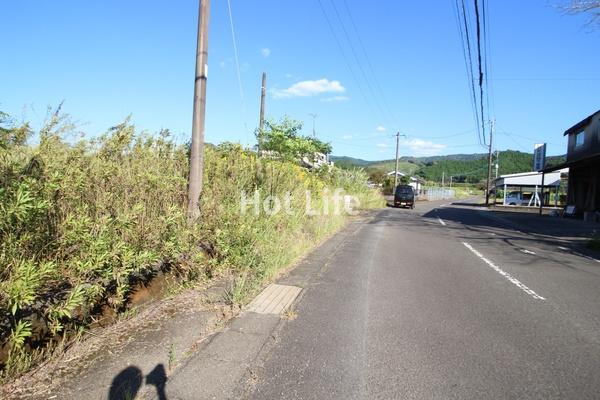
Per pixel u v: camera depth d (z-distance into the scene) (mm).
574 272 8695
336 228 14703
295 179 12594
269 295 5918
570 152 29984
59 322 3617
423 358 4094
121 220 4141
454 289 6895
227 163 8898
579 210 27609
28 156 3746
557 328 5078
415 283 7238
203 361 3711
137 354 3730
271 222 8594
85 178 4242
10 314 3111
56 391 3068
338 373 3715
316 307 5578
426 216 26078
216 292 5656
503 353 4277
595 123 25422
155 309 4863
